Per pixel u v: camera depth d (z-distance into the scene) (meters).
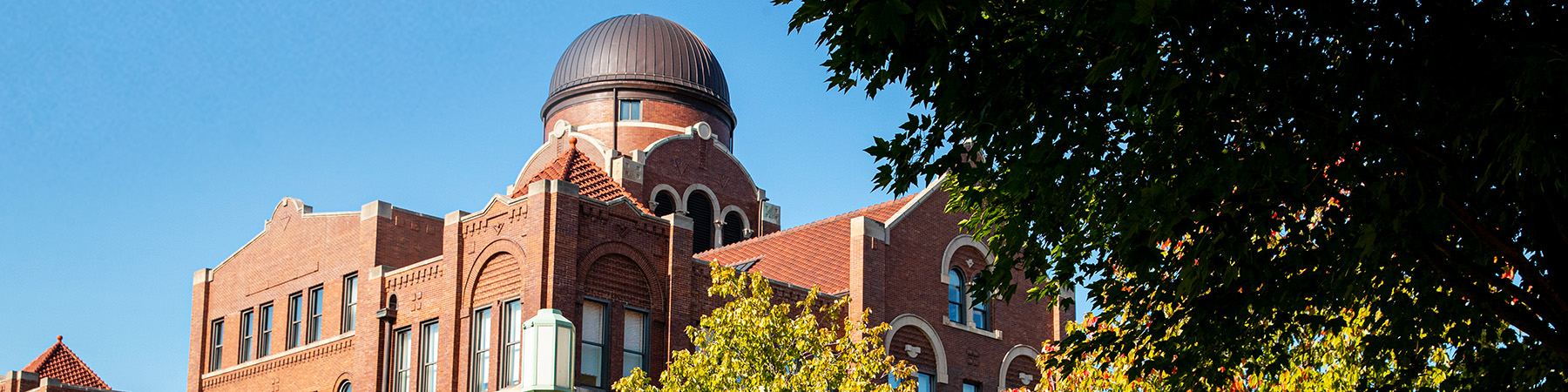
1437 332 15.86
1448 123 12.80
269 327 42.88
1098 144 13.70
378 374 36.38
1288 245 15.02
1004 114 13.69
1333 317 17.36
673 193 51.25
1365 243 13.02
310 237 42.12
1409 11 12.45
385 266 37.56
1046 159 13.84
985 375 41.34
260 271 43.75
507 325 33.44
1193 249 13.74
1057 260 16.89
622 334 33.88
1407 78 12.68
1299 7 12.55
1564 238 13.04
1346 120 12.82
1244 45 12.32
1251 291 14.63
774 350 30.98
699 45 56.34
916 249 40.59
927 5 10.67
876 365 32.00
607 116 53.47
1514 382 15.71
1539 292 13.61
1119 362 24.88
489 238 34.41
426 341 35.69
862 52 13.51
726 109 55.81
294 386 40.78
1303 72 12.77
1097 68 12.03
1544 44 11.60
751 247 44.88
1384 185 13.08
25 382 45.12
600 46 54.72
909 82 13.91
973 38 13.38
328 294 40.84
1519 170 11.42
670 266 35.44
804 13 13.48
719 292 32.56
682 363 30.80
